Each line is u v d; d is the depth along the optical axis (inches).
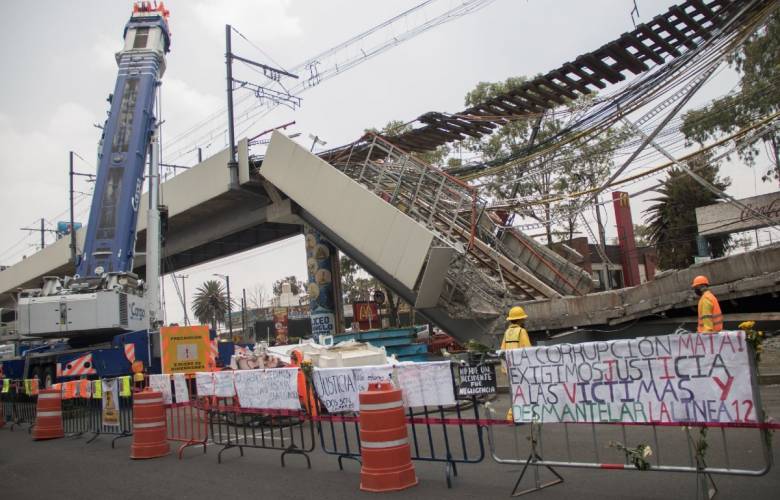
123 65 870.4
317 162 949.2
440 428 430.9
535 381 245.3
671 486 240.2
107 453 430.6
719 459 276.1
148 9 910.4
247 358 592.7
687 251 1569.9
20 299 773.3
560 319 727.7
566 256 1098.1
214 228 1461.6
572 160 951.0
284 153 1027.9
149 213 851.4
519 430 395.5
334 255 1320.1
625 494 234.1
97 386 499.8
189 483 313.1
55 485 330.6
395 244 804.0
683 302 606.2
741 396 199.5
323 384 325.7
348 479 297.6
